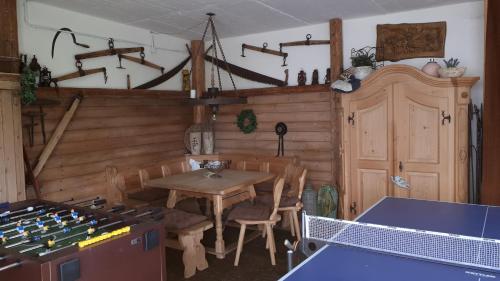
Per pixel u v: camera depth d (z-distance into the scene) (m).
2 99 3.44
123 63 4.97
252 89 5.56
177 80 5.79
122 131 4.96
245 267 3.81
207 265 3.81
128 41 5.02
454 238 2.20
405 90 4.04
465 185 3.86
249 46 5.64
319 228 2.46
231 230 4.95
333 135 5.01
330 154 5.10
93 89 4.52
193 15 4.57
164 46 5.54
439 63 4.43
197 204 4.90
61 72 4.30
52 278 1.92
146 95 5.18
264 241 4.52
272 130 5.55
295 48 5.30
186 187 3.93
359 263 1.91
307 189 5.11
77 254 2.02
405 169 4.09
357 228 2.42
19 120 3.57
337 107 4.66
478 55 4.22
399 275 1.76
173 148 5.73
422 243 2.15
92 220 2.71
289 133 5.40
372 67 4.43
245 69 5.71
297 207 4.28
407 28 4.55
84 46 4.50
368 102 4.24
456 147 3.84
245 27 5.20
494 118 3.62
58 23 4.24
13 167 3.53
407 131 4.06
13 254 2.04
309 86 5.11
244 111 5.72
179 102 5.79
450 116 3.84
